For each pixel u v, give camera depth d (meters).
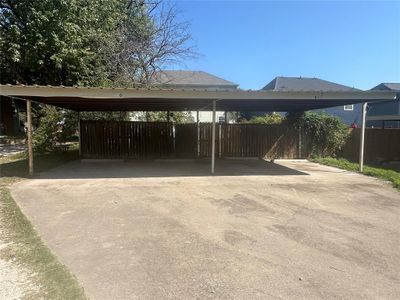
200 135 13.46
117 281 3.20
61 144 14.04
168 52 18.23
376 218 5.43
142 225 4.93
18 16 14.59
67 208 5.82
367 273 3.46
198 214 5.55
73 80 15.73
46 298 2.83
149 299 2.89
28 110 8.74
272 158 13.78
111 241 4.25
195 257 3.79
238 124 13.63
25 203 6.13
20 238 4.24
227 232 4.66
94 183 8.15
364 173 9.95
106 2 16.94
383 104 26.03
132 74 16.89
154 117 15.92
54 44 13.96
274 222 5.15
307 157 13.89
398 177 8.96
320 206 6.17
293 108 13.12
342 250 4.06
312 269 3.53
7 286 3.02
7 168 9.81
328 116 14.12
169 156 13.29
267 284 3.19
